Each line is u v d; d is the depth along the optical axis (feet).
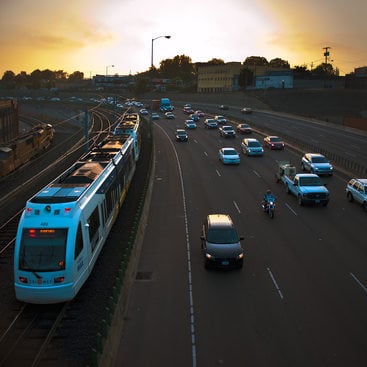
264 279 61.31
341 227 83.97
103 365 39.24
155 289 58.70
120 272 53.01
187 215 92.43
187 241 76.95
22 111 517.96
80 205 56.18
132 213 92.02
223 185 119.65
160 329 48.88
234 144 197.47
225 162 147.64
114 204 80.12
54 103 469.16
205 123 260.83
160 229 83.66
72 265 50.37
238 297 56.08
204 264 66.39
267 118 314.55
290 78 487.61
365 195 94.84
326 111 385.09
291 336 47.19
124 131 149.89
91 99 564.30
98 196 66.03
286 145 189.37
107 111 387.75
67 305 52.70
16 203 105.29
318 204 98.12
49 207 52.70
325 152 155.33
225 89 538.06
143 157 164.86
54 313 50.93
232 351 44.65
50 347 44.21
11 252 70.44
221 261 63.05
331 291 57.57
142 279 61.72
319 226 84.64
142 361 43.27
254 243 75.51
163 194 110.32
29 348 44.32
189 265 66.59
